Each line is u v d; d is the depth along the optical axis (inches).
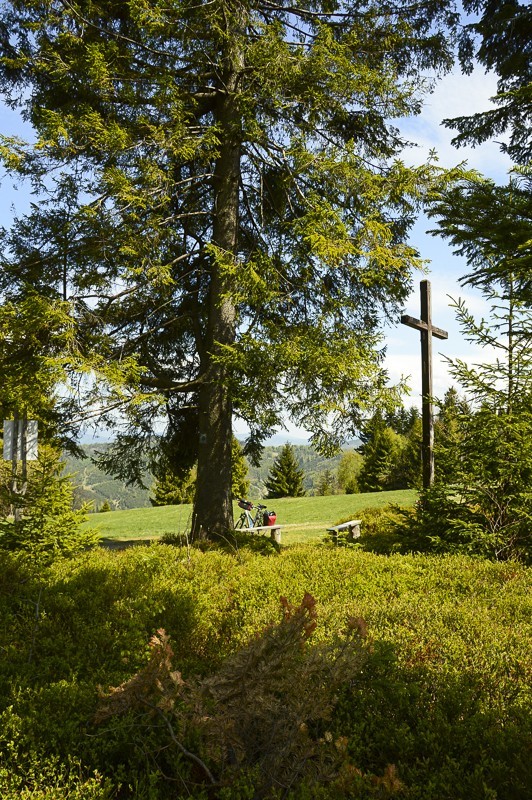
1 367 407.2
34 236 445.7
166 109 439.8
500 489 332.2
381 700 123.8
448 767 101.3
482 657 144.4
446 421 357.4
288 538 651.5
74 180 438.6
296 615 114.0
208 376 488.4
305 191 514.0
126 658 162.2
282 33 453.4
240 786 97.7
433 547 332.5
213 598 221.3
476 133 432.8
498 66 477.7
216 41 476.4
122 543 610.2
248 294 448.1
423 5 500.4
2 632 178.1
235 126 475.2
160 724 115.0
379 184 471.5
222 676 109.9
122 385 419.2
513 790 96.5
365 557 277.0
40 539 309.1
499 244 266.5
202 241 553.0
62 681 136.9
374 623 171.9
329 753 103.8
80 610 201.3
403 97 476.1
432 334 424.2
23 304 378.9
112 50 437.1
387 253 444.5
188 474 586.9
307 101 471.8
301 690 106.1
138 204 422.9
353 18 512.4
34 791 95.3
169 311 541.6
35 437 412.2
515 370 337.7
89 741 113.6
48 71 442.0
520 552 314.5
